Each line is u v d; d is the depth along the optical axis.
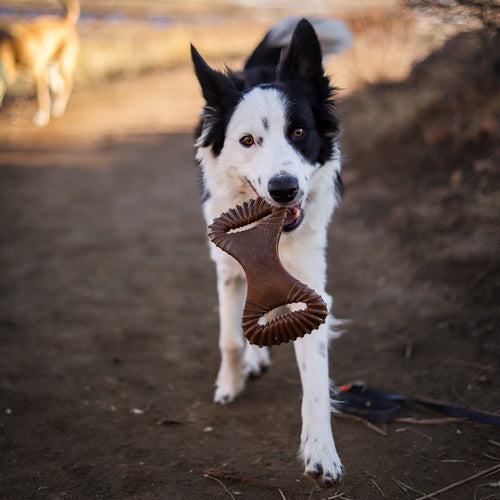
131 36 4.97
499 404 0.93
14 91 3.79
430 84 1.94
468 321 1.15
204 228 1.80
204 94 0.91
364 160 1.94
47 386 1.03
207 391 1.03
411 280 1.33
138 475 0.81
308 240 0.91
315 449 0.77
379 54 2.28
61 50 3.23
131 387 1.04
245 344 1.10
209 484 0.80
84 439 0.90
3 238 1.75
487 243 1.31
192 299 1.36
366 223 1.66
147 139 2.87
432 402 0.93
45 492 0.79
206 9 7.03
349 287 1.36
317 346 0.83
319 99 0.92
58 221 1.88
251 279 0.72
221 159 0.91
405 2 1.25
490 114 1.57
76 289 1.41
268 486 0.79
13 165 2.52
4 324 1.25
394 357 1.08
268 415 0.95
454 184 1.54
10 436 0.90
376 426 0.91
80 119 3.26
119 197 2.10
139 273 1.50
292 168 0.82
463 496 0.76
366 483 0.79
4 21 4.52
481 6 1.15
